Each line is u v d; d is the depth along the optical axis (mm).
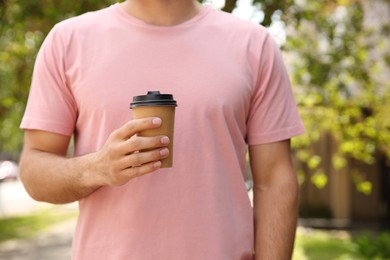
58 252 13953
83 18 2213
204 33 2174
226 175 2096
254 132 2221
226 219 2076
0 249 14773
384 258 10000
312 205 16438
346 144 9336
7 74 10320
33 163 2117
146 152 1802
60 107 2146
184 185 2045
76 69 2121
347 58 8523
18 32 7453
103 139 2059
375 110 9305
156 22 2168
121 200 2035
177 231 2031
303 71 8406
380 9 10445
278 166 2225
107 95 2070
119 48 2125
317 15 7762
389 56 9883
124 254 2012
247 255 2123
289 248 2158
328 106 8766
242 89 2123
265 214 2178
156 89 2086
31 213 24266
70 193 2035
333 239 12969
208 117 2076
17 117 13039
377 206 16109
